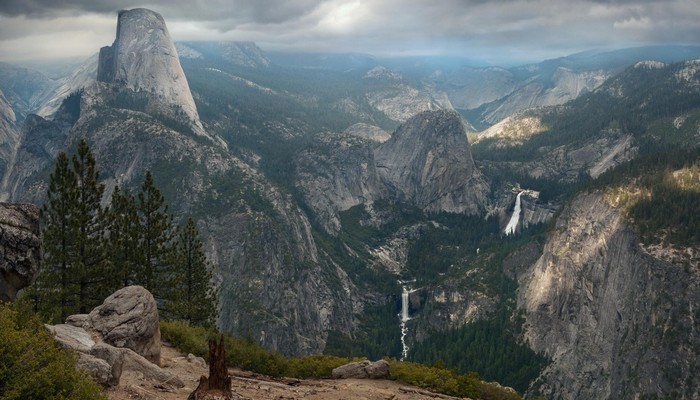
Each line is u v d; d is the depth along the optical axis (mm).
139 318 28172
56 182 48656
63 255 48000
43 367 17078
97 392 18062
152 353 28422
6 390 15805
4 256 21156
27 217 22938
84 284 49438
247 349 36750
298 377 35938
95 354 22016
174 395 22750
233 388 26766
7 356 16359
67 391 17188
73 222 48156
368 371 36469
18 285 21891
